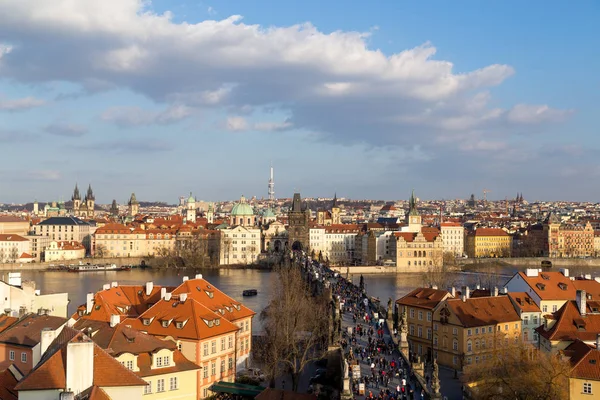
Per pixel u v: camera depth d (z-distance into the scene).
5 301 171.62
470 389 146.62
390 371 134.62
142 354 132.75
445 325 193.25
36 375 93.44
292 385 158.88
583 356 133.75
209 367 157.25
